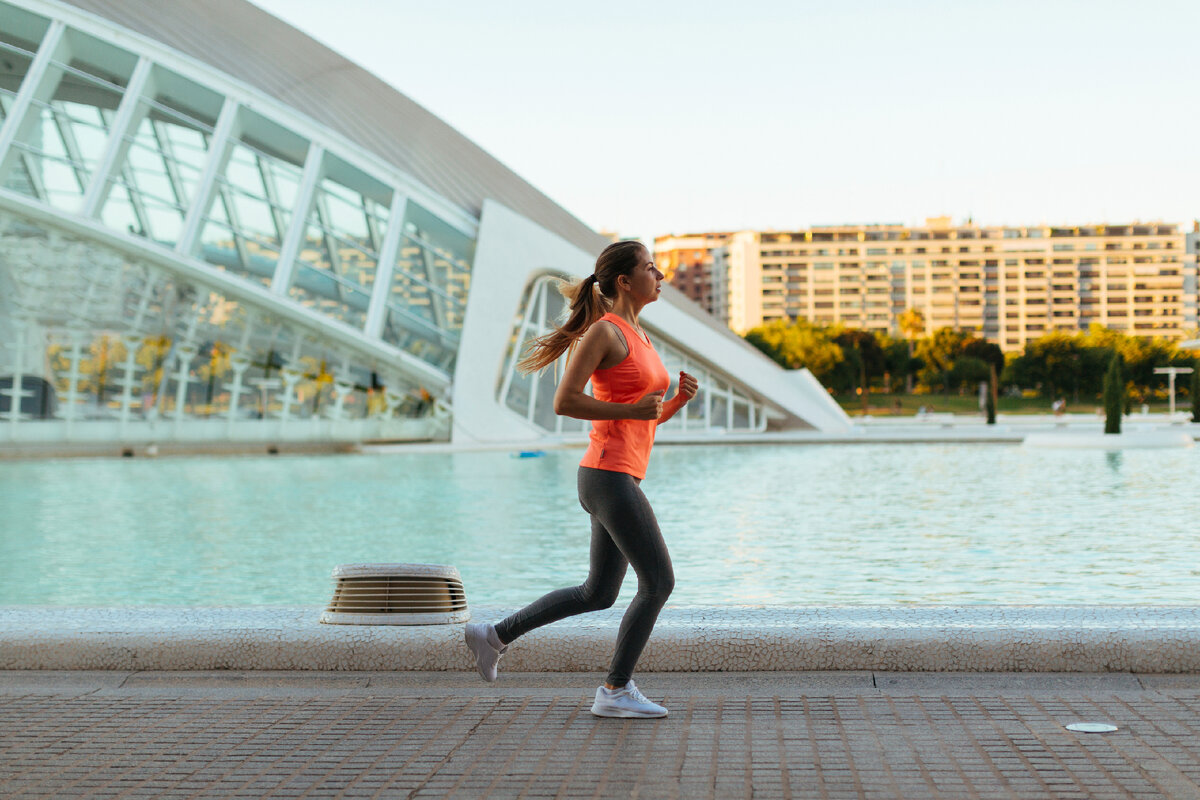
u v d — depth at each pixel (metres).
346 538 10.91
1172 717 4.02
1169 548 9.84
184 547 10.29
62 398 26.44
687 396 4.38
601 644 4.91
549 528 11.73
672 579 4.17
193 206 27.81
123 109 27.25
